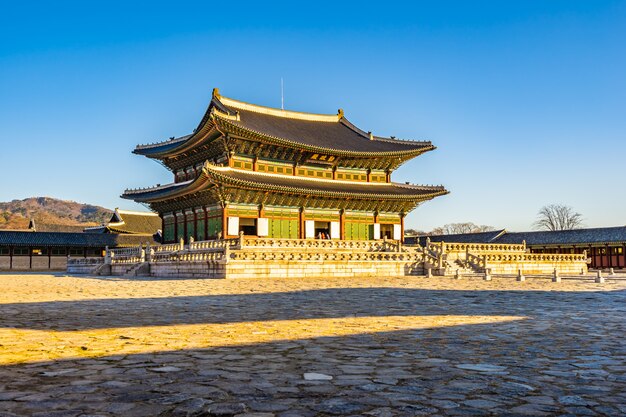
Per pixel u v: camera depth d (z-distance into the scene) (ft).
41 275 247.70
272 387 31.17
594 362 38.96
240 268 170.30
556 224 521.65
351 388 30.99
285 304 87.04
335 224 253.03
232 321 64.13
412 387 31.30
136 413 25.88
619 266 291.38
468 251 231.09
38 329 56.49
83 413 25.80
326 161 259.60
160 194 255.29
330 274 186.19
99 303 88.94
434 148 276.82
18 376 33.91
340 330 55.98
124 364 37.83
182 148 249.96
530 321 63.98
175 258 201.36
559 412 26.37
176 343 47.32
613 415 25.98
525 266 232.12
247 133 222.89
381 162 270.46
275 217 237.66
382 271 196.65
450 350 43.93
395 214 270.46
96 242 337.72
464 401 28.27
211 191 225.35
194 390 30.42
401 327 58.49
